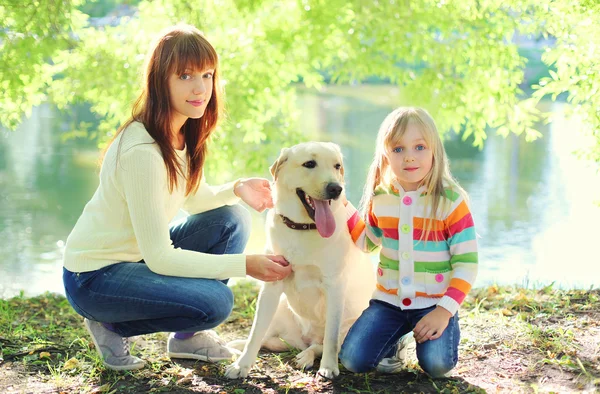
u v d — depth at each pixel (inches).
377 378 114.0
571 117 181.8
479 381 110.0
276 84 245.3
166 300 107.1
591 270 239.1
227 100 230.1
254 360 116.6
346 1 247.0
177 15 236.4
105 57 240.1
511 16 245.9
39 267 255.9
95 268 109.0
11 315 154.3
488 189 403.9
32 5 223.3
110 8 464.8
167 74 106.2
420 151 108.6
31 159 487.8
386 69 259.3
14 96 221.6
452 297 106.4
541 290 170.7
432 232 110.2
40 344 129.3
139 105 112.0
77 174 441.7
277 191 119.2
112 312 110.5
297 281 119.7
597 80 169.2
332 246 116.2
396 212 112.7
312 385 110.9
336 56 264.4
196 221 127.0
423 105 262.8
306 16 244.1
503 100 250.7
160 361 122.6
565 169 468.1
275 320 131.9
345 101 914.7
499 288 177.8
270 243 122.0
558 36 186.5
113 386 110.5
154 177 104.3
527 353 120.9
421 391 106.9
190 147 118.0
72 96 243.6
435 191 109.4
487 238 295.0
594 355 117.2
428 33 259.0
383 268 115.3
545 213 341.7
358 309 128.6
